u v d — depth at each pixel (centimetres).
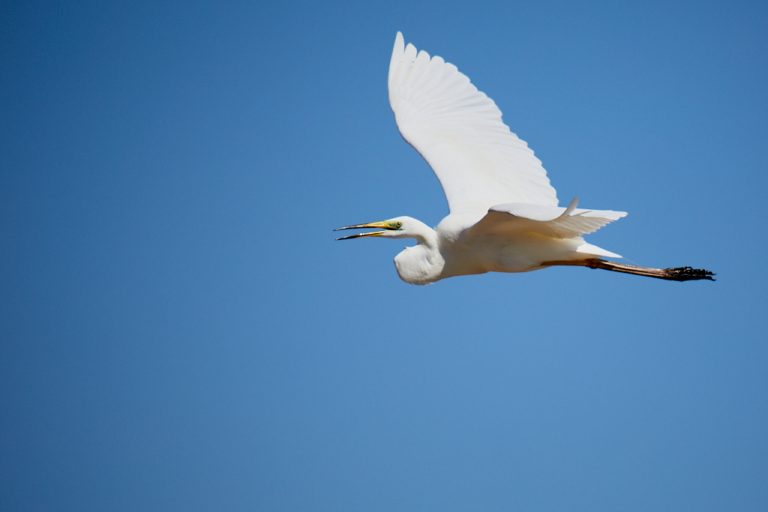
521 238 1281
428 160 1409
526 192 1352
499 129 1420
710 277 1361
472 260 1347
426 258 1397
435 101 1475
